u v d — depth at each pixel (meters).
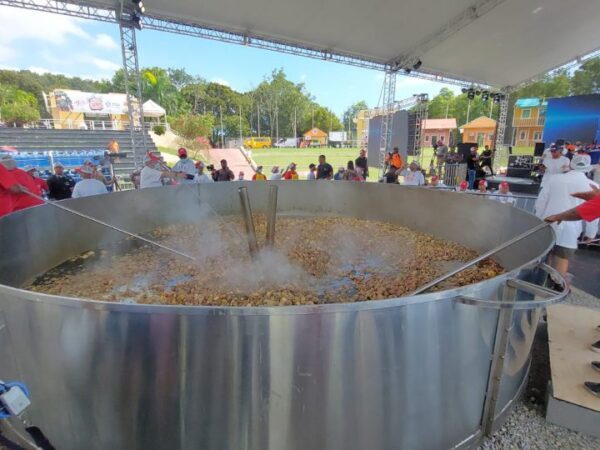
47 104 34.56
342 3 5.78
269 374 1.04
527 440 1.45
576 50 8.67
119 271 2.76
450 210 3.62
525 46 7.95
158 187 3.96
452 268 2.88
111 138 17.69
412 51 7.88
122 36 6.22
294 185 4.86
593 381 1.58
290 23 6.43
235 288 2.44
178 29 6.39
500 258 2.87
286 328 0.99
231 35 6.84
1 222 2.22
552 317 2.11
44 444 1.12
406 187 4.13
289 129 58.31
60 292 2.39
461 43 7.59
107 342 1.05
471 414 1.36
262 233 3.90
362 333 1.04
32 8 5.20
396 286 2.53
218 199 4.65
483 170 10.62
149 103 26.14
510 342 1.35
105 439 1.18
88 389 1.14
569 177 2.80
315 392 1.07
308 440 1.12
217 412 1.08
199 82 52.25
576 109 12.58
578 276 3.39
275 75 55.84
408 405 1.17
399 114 10.77
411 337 1.09
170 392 1.08
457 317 1.16
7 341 1.21
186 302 2.21
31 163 9.94
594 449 1.41
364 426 1.15
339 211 4.86
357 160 9.77
